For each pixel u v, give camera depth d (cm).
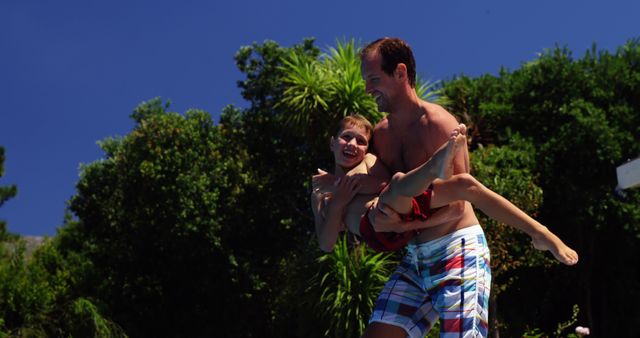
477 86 1563
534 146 1462
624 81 1519
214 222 1546
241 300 1588
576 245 1496
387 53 329
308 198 1575
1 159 1559
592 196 1407
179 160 1585
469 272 333
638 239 1474
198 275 1614
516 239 1228
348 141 350
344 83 1264
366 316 1091
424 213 316
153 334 1647
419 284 352
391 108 336
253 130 1636
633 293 1480
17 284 1548
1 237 1612
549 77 1505
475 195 314
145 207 1587
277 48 1655
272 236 1595
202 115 1681
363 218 330
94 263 1720
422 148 331
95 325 1426
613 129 1437
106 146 1781
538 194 1209
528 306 1494
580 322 1515
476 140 1467
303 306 1185
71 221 1858
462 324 328
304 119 1276
